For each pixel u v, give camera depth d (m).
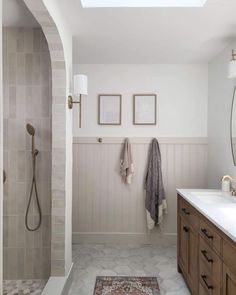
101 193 3.57
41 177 2.49
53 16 1.84
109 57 3.26
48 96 2.47
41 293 2.23
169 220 3.55
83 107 3.54
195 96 3.53
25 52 2.47
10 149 2.49
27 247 2.51
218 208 1.97
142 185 3.54
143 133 3.54
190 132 3.54
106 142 3.52
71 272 2.50
